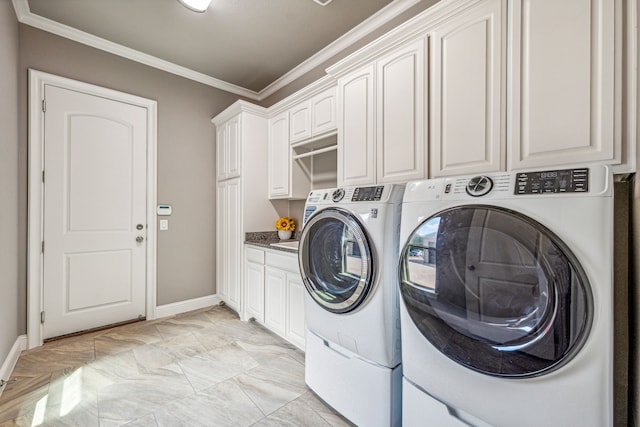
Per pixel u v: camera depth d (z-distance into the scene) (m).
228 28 2.39
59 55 2.39
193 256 3.19
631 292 1.01
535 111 1.21
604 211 0.77
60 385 1.77
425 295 1.09
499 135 1.31
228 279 3.11
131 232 2.77
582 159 1.10
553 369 0.80
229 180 3.11
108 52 2.64
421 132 1.59
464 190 1.05
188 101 3.15
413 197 1.18
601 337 0.76
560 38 1.15
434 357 1.06
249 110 2.92
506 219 0.90
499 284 0.90
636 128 0.99
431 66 1.56
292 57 2.84
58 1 2.08
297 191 2.81
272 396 1.67
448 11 1.48
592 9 1.08
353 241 1.38
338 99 2.10
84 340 2.38
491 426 0.93
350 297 1.37
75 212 2.47
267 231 3.05
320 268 1.60
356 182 1.96
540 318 0.82
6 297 1.86
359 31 2.42
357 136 1.96
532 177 0.91
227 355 2.15
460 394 0.99
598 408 0.76
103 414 1.52
